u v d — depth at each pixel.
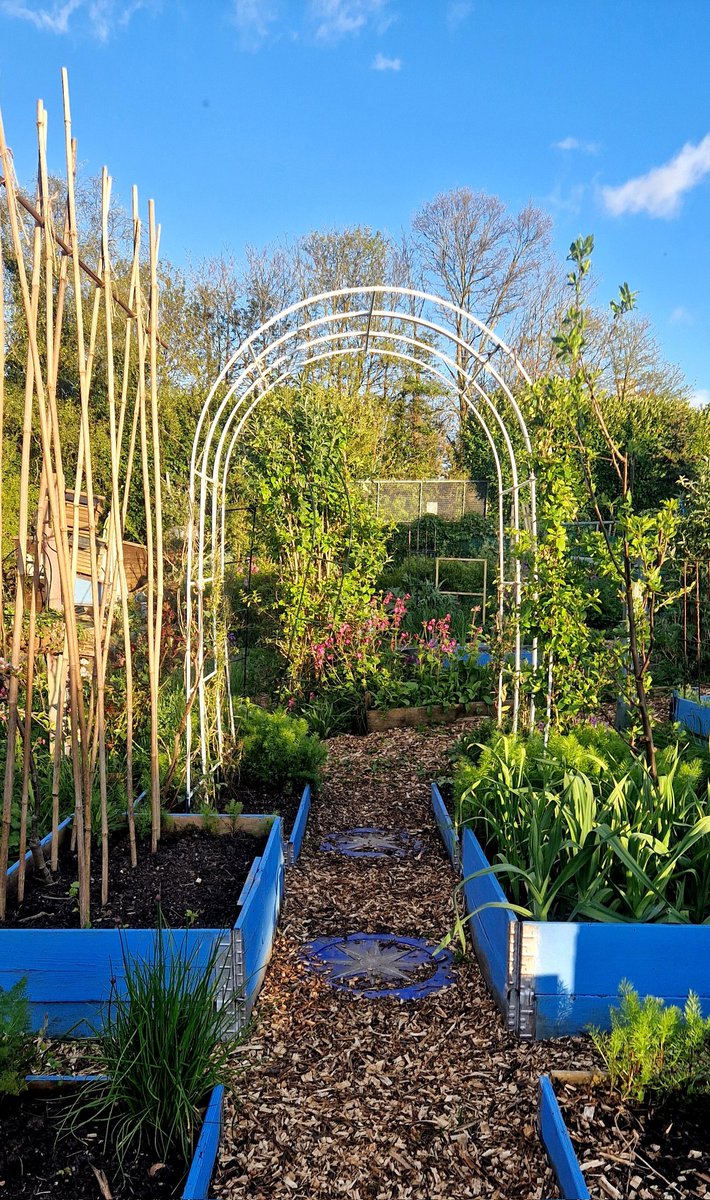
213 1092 2.04
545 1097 1.97
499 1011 2.61
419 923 3.46
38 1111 1.94
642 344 16.84
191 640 4.53
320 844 4.48
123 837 3.62
